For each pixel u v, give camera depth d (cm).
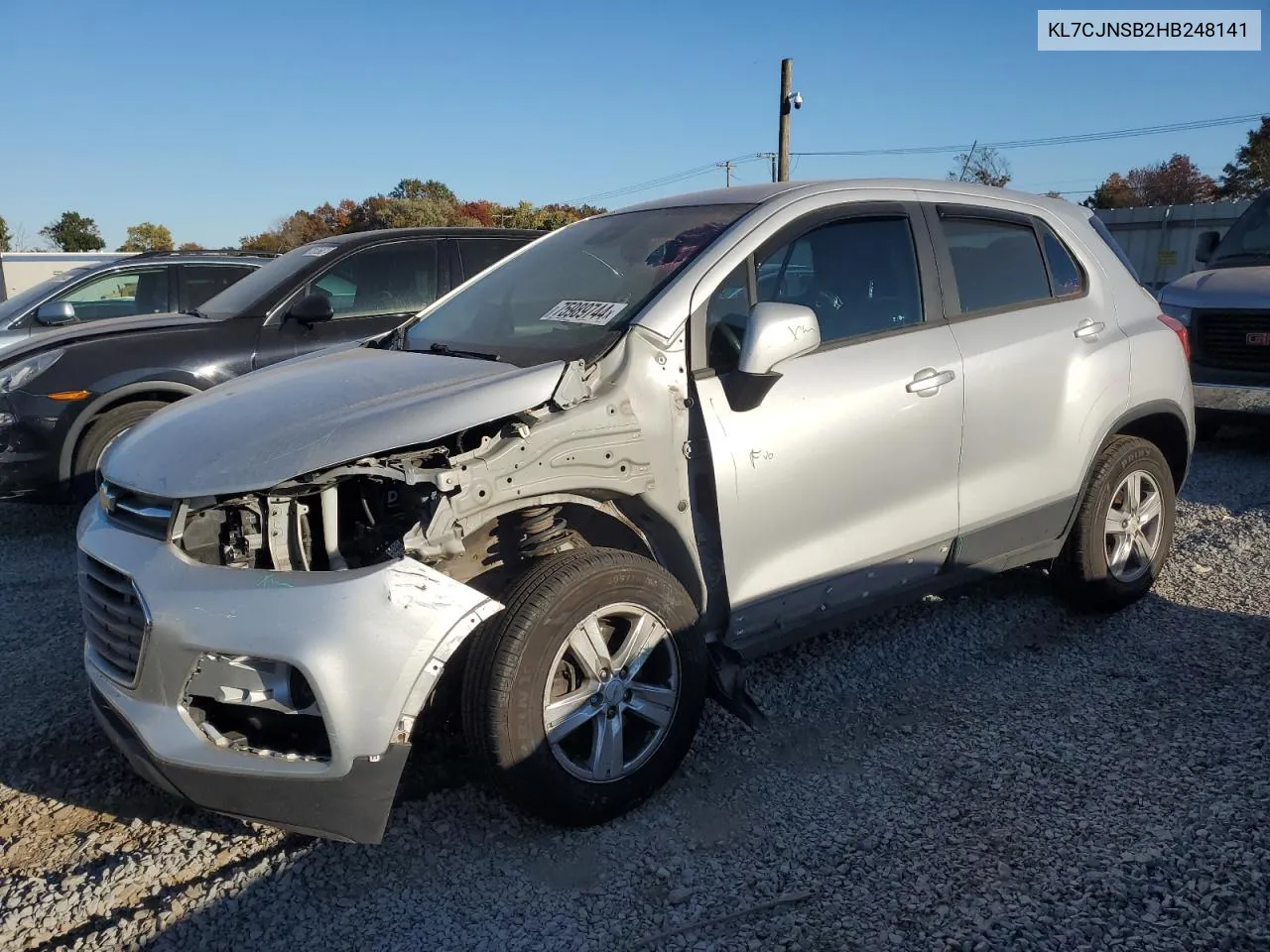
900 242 403
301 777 270
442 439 304
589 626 304
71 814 329
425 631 272
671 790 336
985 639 453
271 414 307
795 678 416
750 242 361
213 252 916
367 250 721
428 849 305
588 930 270
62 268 2481
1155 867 288
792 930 267
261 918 276
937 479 393
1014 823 312
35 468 624
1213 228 1761
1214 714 377
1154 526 486
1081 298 460
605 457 312
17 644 463
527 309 380
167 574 277
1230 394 808
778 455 346
